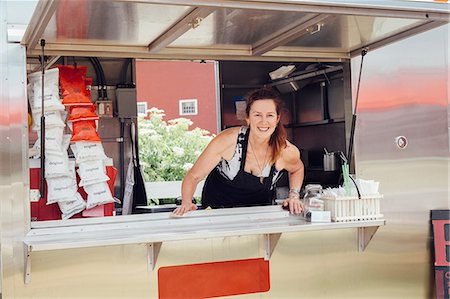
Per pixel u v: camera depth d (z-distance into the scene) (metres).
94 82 4.93
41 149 3.04
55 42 3.51
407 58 4.12
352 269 3.83
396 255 3.98
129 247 3.28
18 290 3.05
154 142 6.30
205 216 3.55
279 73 5.52
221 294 3.48
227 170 3.88
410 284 4.01
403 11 3.15
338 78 5.27
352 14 3.03
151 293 3.32
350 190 3.49
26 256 3.00
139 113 6.70
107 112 4.89
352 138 3.96
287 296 3.64
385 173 4.04
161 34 3.46
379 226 3.83
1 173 3.03
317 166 5.68
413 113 4.13
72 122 3.25
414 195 4.07
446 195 4.13
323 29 3.54
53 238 3.01
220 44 3.87
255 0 2.78
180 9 2.92
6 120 3.05
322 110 5.48
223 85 5.68
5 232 3.03
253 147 3.82
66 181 3.21
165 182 5.59
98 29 3.27
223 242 3.49
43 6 2.65
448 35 4.14
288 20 3.29
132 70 5.09
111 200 3.32
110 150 5.01
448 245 4.05
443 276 3.99
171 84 6.89
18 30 3.09
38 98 3.17
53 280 3.12
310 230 3.64
